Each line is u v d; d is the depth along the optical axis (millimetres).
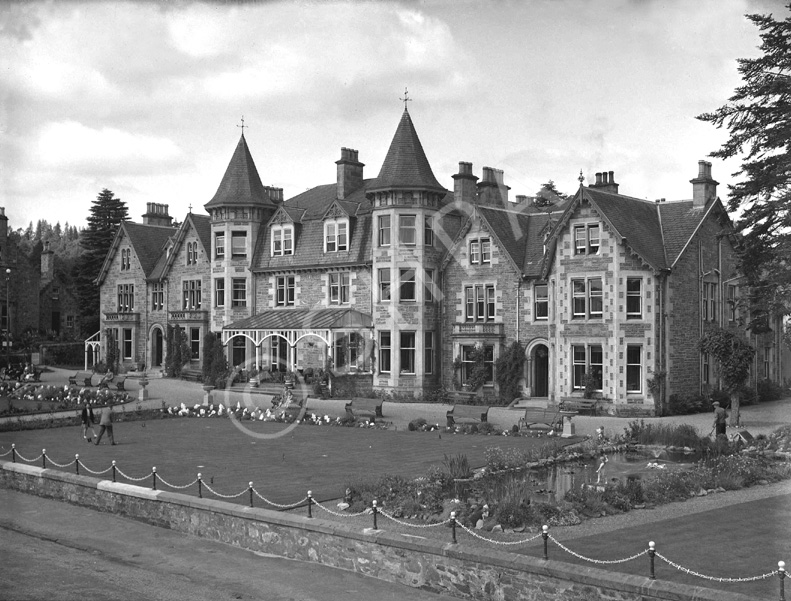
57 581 12859
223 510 15398
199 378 50250
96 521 17203
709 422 31688
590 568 10883
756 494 17531
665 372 35375
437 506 15453
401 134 43094
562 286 37219
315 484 18688
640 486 16781
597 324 36062
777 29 22219
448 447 24781
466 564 11953
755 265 28031
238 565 13820
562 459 22031
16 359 59375
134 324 57125
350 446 25250
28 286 68438
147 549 14922
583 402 35562
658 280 35438
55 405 37281
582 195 36469
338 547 13641
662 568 11680
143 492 17078
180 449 24938
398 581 12797
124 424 31906
